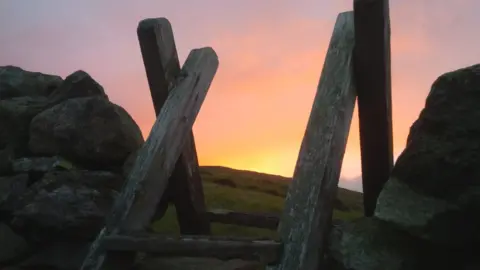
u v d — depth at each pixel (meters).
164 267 5.54
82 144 6.18
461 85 4.02
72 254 5.64
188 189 6.27
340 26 4.79
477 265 3.78
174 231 7.21
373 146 4.97
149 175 4.49
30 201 5.75
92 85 6.76
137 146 6.67
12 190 5.91
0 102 6.61
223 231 7.60
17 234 5.75
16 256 5.64
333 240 4.13
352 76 4.57
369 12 4.34
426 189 3.99
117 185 6.18
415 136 4.24
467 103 3.97
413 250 3.98
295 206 3.93
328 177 4.07
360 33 4.46
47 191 5.77
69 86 6.74
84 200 5.78
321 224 3.95
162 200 6.46
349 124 4.43
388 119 4.81
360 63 4.58
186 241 3.95
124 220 4.22
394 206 4.08
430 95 4.23
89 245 5.66
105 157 6.28
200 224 6.49
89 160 6.27
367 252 4.00
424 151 4.05
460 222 3.76
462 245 3.79
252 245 3.78
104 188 6.05
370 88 4.64
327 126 4.21
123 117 6.69
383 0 4.32
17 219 5.67
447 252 3.90
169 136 4.84
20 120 6.54
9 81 7.07
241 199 9.96
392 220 4.01
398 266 3.89
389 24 4.67
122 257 4.19
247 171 16.62
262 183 13.70
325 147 4.11
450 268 3.92
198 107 5.42
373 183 5.18
